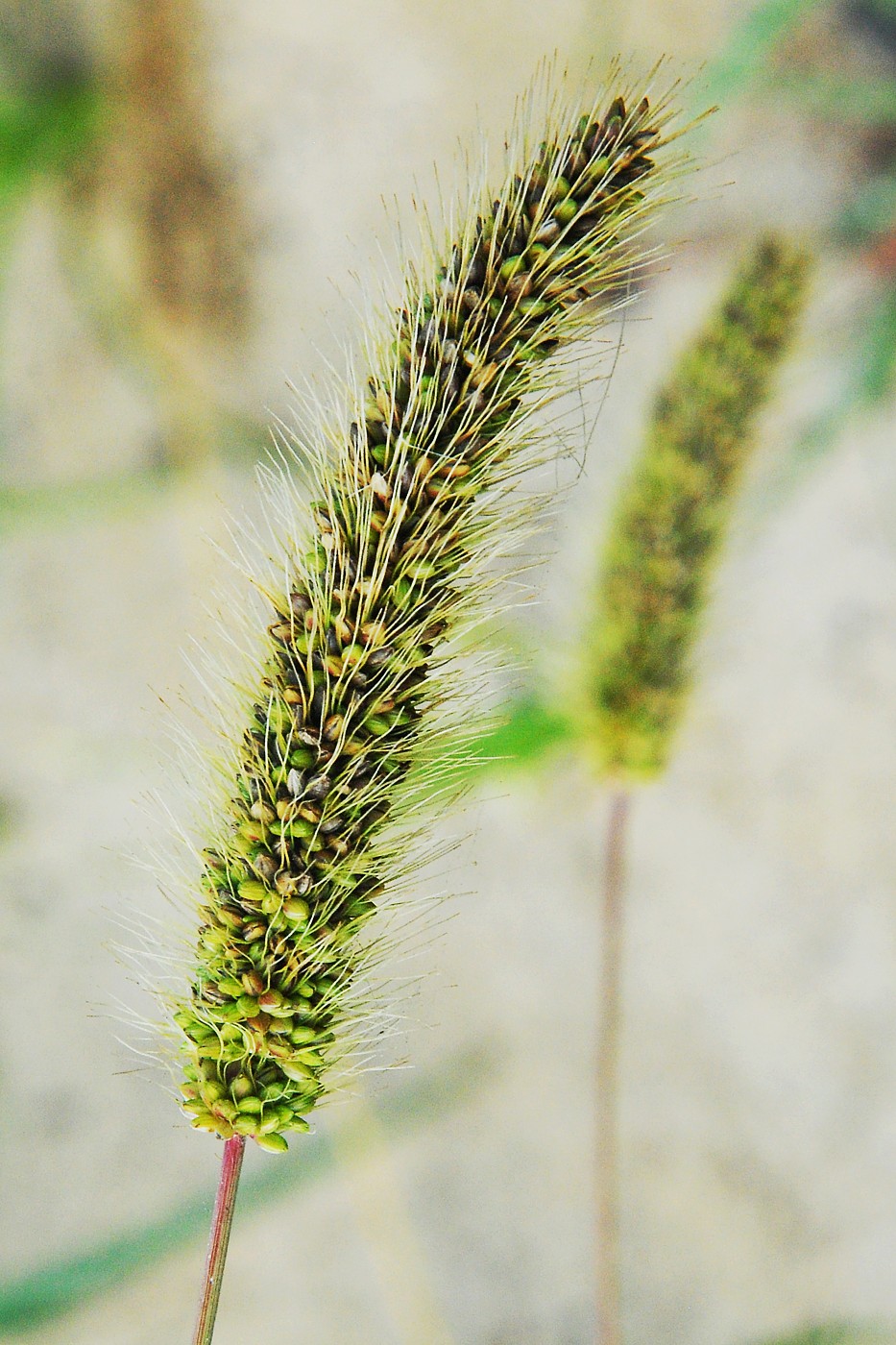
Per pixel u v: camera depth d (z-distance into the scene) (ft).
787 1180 1.61
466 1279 1.64
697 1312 1.62
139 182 1.61
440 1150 1.65
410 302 0.85
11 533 1.63
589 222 0.84
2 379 1.63
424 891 1.63
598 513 1.06
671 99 0.85
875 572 1.56
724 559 1.04
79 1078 1.69
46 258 1.62
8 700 1.67
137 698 1.66
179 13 1.57
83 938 1.68
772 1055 1.61
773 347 1.01
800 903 1.60
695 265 1.51
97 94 1.55
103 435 1.63
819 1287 1.60
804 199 1.51
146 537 1.65
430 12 1.57
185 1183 1.67
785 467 1.29
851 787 1.58
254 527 0.87
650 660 1.03
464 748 0.89
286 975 0.87
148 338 1.63
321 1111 1.61
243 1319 1.64
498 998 1.64
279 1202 1.64
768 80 1.45
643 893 1.63
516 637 1.05
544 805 1.61
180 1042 0.88
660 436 1.02
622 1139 1.64
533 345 0.84
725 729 1.60
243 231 1.62
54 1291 1.16
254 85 1.60
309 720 0.86
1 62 1.51
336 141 1.60
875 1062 1.59
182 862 0.89
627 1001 1.64
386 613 0.85
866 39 1.48
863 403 1.31
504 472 0.85
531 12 1.54
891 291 1.44
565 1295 1.62
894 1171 1.59
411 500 0.85
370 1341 1.63
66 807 1.68
